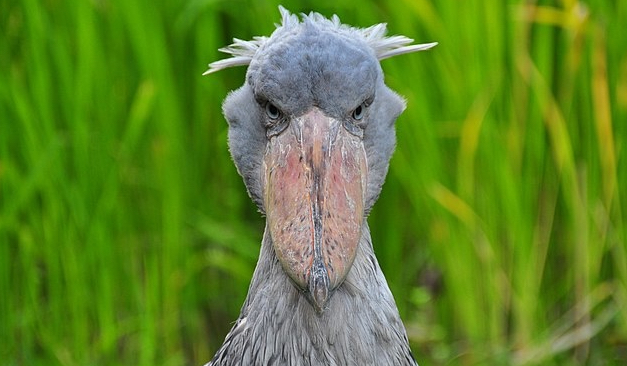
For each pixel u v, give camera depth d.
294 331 6.04
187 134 11.38
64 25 10.86
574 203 11.07
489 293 11.16
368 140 6.07
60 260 10.96
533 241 11.12
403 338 6.29
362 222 5.77
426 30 10.89
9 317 11.05
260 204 6.16
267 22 10.96
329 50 5.80
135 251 11.20
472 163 10.91
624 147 11.05
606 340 11.49
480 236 11.08
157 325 11.12
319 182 5.71
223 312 11.99
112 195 10.88
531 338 11.19
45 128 10.77
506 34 10.80
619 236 11.16
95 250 10.92
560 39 11.02
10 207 10.80
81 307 10.95
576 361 11.42
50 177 10.75
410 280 11.84
